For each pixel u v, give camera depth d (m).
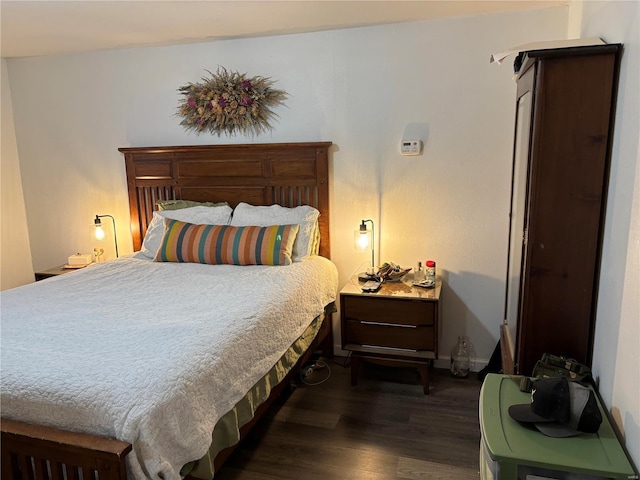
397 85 2.98
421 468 2.17
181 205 3.40
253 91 3.22
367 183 3.15
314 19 2.77
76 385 1.50
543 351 1.89
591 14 2.04
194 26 2.86
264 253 2.91
